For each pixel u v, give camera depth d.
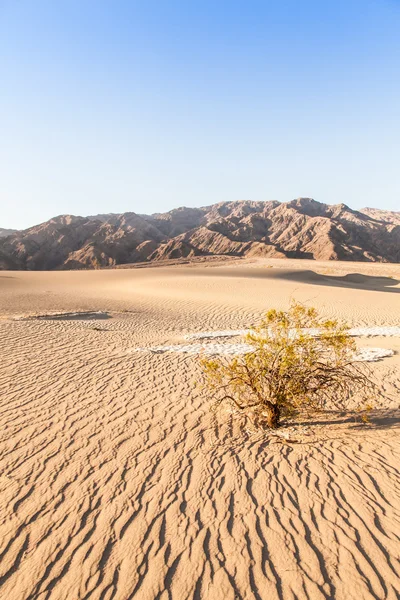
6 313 19.31
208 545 3.60
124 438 5.89
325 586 3.10
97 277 45.94
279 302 25.09
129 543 3.67
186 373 9.44
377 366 10.14
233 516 4.00
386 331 15.85
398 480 4.61
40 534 3.83
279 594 3.03
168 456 5.32
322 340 6.66
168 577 3.25
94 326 16.25
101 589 3.15
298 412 7.00
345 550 3.48
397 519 3.90
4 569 3.41
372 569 3.26
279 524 3.85
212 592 3.08
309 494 4.35
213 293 29.81
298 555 3.44
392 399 7.64
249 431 6.15
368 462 5.05
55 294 29.08
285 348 6.31
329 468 4.92
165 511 4.12
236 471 4.89
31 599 3.08
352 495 4.32
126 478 4.79
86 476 4.84
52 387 8.26
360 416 6.76
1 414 6.80
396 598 2.96
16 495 4.48
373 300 26.09
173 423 6.45
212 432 6.10
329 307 23.05
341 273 59.72
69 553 3.57
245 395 7.52
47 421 6.52
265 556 3.44
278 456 5.28
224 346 12.65
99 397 7.69
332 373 6.80
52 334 13.73
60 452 5.46
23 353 10.98
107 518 4.04
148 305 24.36
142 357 10.98
